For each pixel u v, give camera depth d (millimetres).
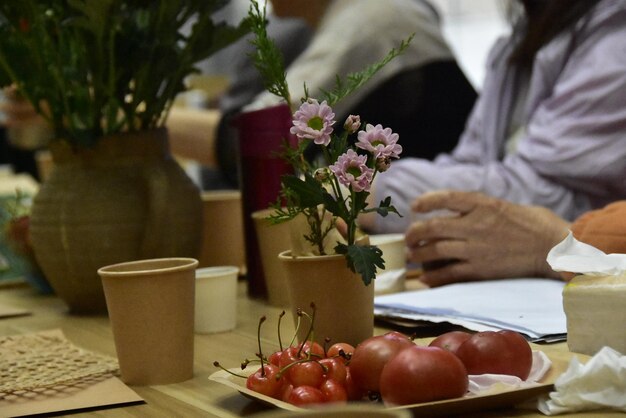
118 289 1268
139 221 1834
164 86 2025
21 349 1515
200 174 4449
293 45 4160
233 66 4391
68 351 1493
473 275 1894
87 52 1812
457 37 6020
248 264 1983
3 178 4371
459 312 1487
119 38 1807
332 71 3158
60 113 1884
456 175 2400
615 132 2219
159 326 1271
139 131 1867
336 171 1153
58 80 1831
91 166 1863
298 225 1299
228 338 1568
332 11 3297
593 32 2311
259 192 1938
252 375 1092
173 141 3357
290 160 1285
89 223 1821
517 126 2598
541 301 1557
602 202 2309
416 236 1925
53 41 1905
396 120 3203
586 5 2363
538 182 2328
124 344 1282
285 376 1070
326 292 1252
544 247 1863
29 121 4059
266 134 1911
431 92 3225
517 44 2574
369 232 2471
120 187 1838
